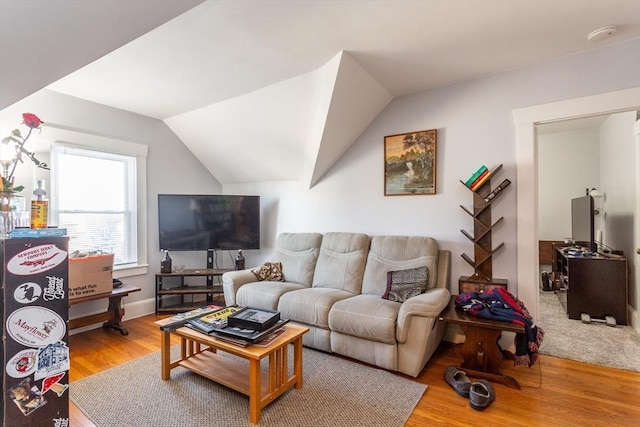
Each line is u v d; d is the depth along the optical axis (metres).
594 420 1.85
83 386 2.19
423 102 3.21
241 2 1.86
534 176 2.70
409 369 2.31
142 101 3.40
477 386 2.11
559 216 5.29
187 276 4.13
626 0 1.87
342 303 2.62
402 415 1.89
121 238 3.65
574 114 2.53
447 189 3.09
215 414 1.90
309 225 4.00
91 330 3.25
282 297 2.93
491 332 2.29
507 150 2.81
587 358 2.66
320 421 1.83
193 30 2.14
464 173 3.00
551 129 5.09
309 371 2.42
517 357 2.21
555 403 2.01
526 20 2.08
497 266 2.83
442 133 3.11
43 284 1.46
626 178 3.70
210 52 2.44
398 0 1.87
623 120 3.80
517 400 2.04
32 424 1.44
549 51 2.49
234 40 2.28
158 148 4.00
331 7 1.93
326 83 2.78
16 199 1.73
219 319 2.24
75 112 3.23
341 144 3.54
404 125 3.32
